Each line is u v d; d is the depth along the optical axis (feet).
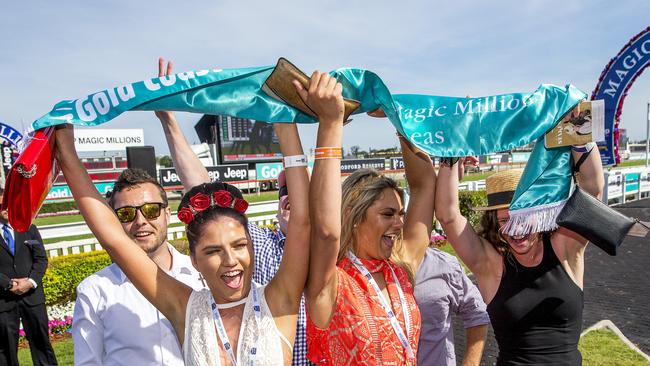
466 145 6.66
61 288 23.22
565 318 7.22
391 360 5.91
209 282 5.37
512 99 6.83
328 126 5.31
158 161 169.48
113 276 7.57
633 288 25.40
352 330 5.87
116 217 5.60
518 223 6.91
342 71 5.95
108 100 5.39
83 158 93.81
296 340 7.48
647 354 16.93
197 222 5.28
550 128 6.77
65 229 45.68
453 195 7.46
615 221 6.66
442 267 8.47
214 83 5.62
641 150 245.65
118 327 7.27
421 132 6.61
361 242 6.63
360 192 6.54
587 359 16.05
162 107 5.59
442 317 8.27
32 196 4.88
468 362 8.55
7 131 26.48
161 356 7.30
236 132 127.03
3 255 16.39
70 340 20.79
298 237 5.51
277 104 5.74
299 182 5.63
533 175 6.94
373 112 7.04
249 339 5.22
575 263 7.64
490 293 7.68
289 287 5.54
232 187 5.82
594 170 7.10
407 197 8.94
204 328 5.26
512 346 7.41
